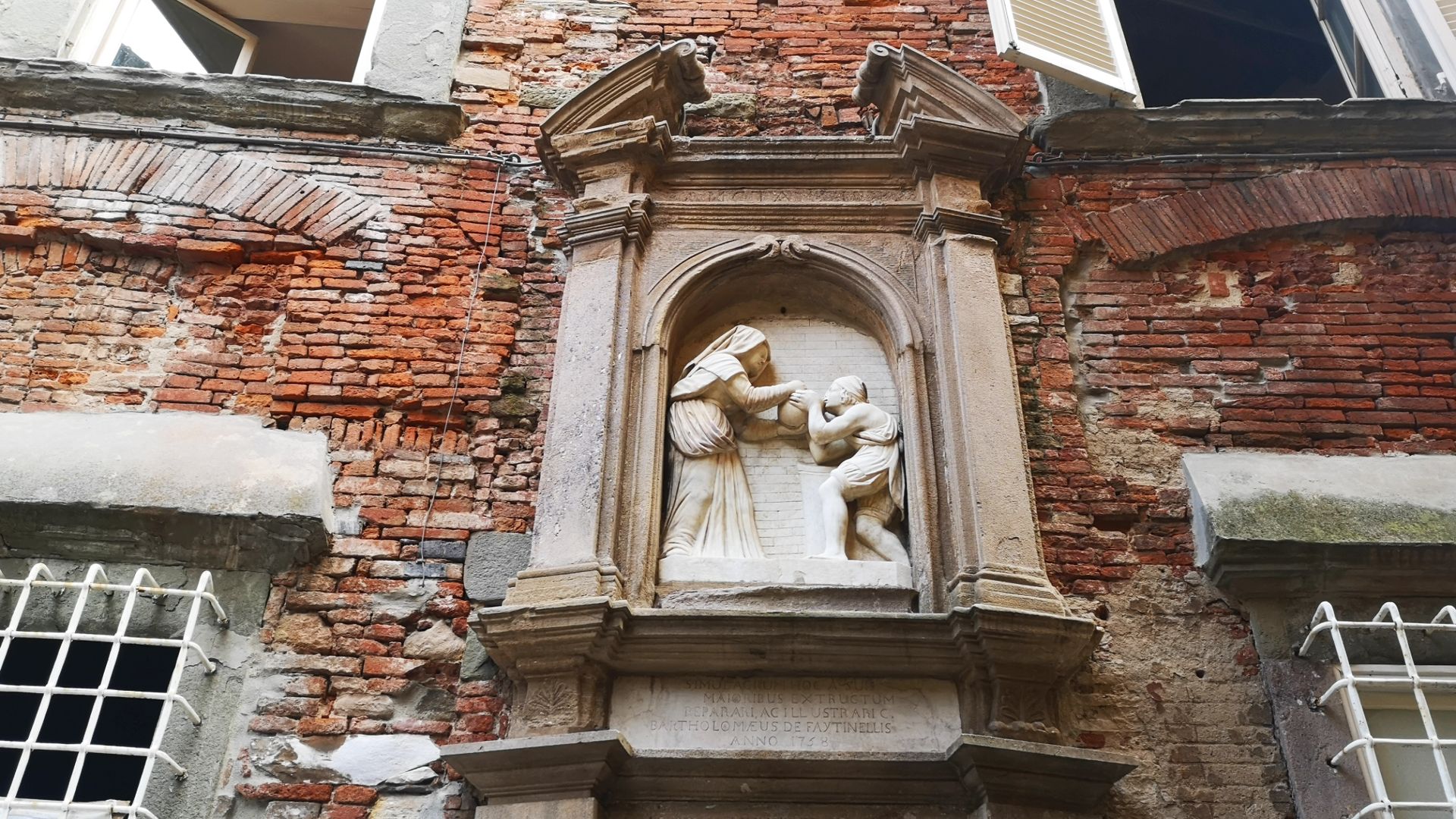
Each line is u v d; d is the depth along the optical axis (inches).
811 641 169.9
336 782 170.4
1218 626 188.7
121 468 184.5
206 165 230.5
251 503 183.0
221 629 179.5
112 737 198.8
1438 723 179.6
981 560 179.9
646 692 172.2
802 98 256.1
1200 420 211.9
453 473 200.4
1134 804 172.1
